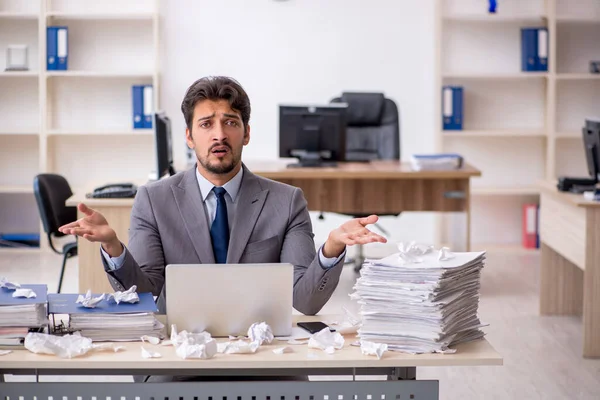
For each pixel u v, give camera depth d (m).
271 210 2.79
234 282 2.33
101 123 7.34
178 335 2.27
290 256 2.74
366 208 5.94
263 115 7.34
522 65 7.20
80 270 4.60
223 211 2.76
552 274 5.30
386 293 2.27
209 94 2.62
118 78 7.31
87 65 7.25
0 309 2.23
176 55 7.24
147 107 7.04
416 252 2.40
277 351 2.23
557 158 7.48
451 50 7.33
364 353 2.23
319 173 5.78
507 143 7.48
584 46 7.32
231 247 2.73
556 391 3.95
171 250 2.74
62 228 2.40
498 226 7.59
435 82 7.14
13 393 2.20
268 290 2.34
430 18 7.26
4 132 6.98
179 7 7.19
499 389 3.98
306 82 7.31
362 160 6.35
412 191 5.93
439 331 2.23
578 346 4.68
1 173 7.39
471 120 7.43
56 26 7.04
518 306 5.53
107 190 4.93
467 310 2.36
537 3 7.23
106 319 2.30
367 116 6.52
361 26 7.27
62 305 2.33
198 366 2.16
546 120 7.27
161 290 2.76
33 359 2.15
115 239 2.47
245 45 7.26
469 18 7.17
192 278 2.31
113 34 7.23
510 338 4.82
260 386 2.23
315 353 2.24
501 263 6.84
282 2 7.21
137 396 2.22
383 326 2.28
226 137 2.61
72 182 7.42
